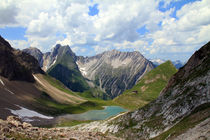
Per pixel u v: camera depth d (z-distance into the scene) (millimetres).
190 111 63531
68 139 27359
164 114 78688
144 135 76312
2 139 19578
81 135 32719
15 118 32469
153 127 75688
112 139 36188
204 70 77062
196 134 37781
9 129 23578
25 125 30781
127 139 81750
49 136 27000
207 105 56438
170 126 66312
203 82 69875
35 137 24578
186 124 50969
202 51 95625
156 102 95938
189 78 85375
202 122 41750
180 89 84500
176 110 71312
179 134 45656
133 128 87062
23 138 22438
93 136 34406
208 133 34125
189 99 69000
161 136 61219
